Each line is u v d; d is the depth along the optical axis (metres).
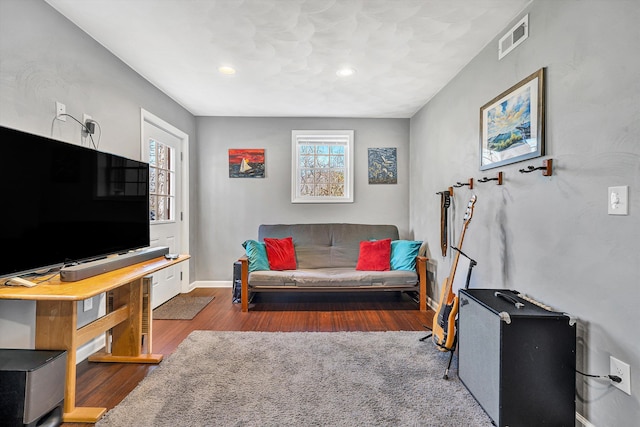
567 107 1.57
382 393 1.78
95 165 1.97
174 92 3.36
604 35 1.36
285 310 3.31
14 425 1.35
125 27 2.16
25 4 1.77
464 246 2.65
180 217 3.87
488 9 1.93
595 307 1.41
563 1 1.59
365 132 4.28
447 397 1.74
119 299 2.18
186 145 3.91
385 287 3.33
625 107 1.28
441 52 2.47
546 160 1.69
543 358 1.46
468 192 2.62
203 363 2.12
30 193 1.58
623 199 1.28
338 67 2.75
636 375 1.24
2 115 1.66
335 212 4.28
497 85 2.20
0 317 1.70
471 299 1.77
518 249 1.94
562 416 1.47
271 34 2.24
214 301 3.60
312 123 4.24
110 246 2.07
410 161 4.23
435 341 2.24
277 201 4.24
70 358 1.59
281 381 1.90
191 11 1.98
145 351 2.31
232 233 4.23
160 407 1.65
